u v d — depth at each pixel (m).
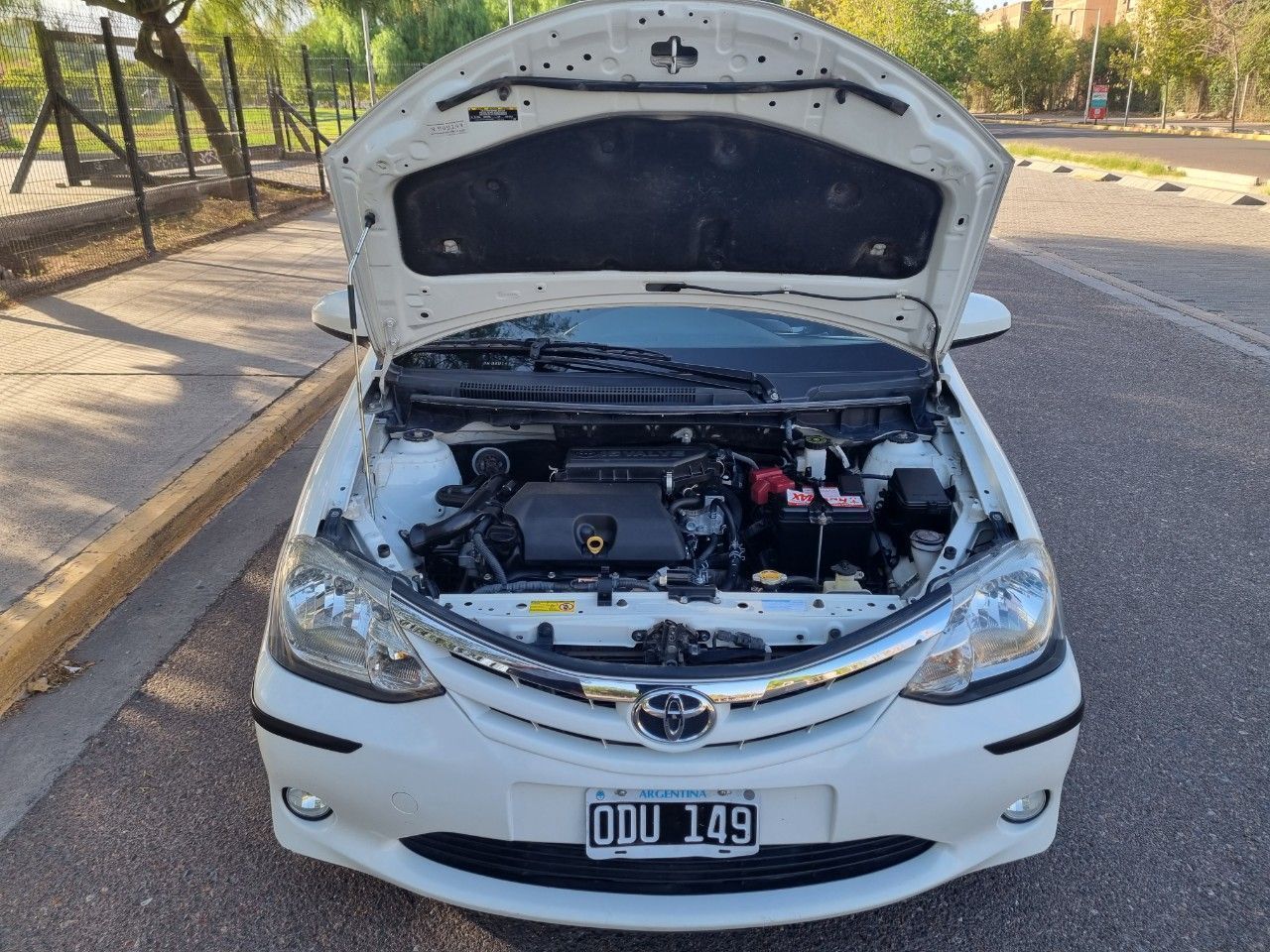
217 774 3.02
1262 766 3.09
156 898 2.56
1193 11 42.47
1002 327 3.64
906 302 2.96
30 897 2.55
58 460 5.20
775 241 2.83
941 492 2.76
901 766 2.11
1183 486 5.33
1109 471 5.53
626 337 3.44
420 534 2.67
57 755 3.11
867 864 2.23
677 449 3.07
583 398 3.14
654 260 2.91
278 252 11.51
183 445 5.44
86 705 3.37
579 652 2.29
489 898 2.17
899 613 2.17
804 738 2.10
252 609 4.01
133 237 11.61
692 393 3.15
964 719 2.15
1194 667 3.63
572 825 2.13
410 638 2.14
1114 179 21.62
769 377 3.23
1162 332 8.68
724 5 2.26
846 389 3.19
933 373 3.21
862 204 2.71
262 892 2.58
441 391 3.19
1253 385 7.17
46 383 6.49
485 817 2.12
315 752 2.15
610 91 2.40
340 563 2.28
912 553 2.65
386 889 2.59
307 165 19.70
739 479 3.09
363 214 2.66
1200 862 2.70
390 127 2.48
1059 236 14.11
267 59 15.58
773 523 2.81
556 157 2.61
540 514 2.64
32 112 11.07
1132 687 3.50
